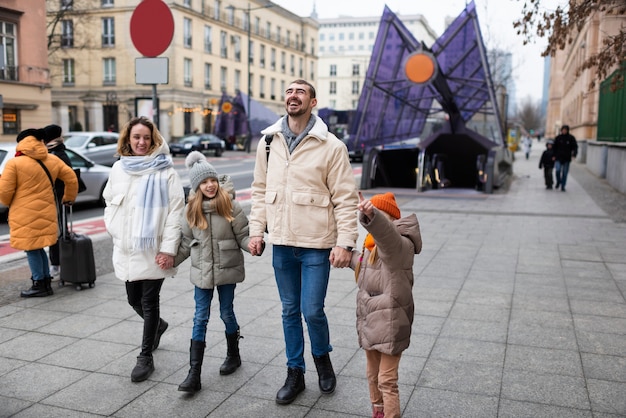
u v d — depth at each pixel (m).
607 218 11.37
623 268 7.01
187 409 3.50
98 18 48.16
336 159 3.50
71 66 49.25
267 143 3.69
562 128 17.06
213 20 52.59
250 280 6.52
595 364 4.11
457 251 8.09
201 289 3.88
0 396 3.66
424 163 16.95
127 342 4.59
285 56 67.62
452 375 3.94
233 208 3.89
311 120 3.58
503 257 7.68
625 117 16.61
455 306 5.50
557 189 17.44
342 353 4.36
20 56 27.25
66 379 3.91
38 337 4.69
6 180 5.44
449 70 16.66
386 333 3.04
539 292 5.98
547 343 4.52
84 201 12.78
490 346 4.47
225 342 4.61
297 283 3.71
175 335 4.76
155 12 6.69
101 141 18.20
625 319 5.09
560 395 3.63
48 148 6.30
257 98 61.88
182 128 49.41
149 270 3.95
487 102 18.81
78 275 6.02
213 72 53.44
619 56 10.53
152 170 4.02
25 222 5.55
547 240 8.92
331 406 3.54
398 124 19.83
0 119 26.50
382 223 2.86
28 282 6.39
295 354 3.69
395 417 3.07
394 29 16.16
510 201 14.38
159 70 6.71
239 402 3.60
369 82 16.86
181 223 3.99
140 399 3.63
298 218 3.49
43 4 28.22
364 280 3.18
